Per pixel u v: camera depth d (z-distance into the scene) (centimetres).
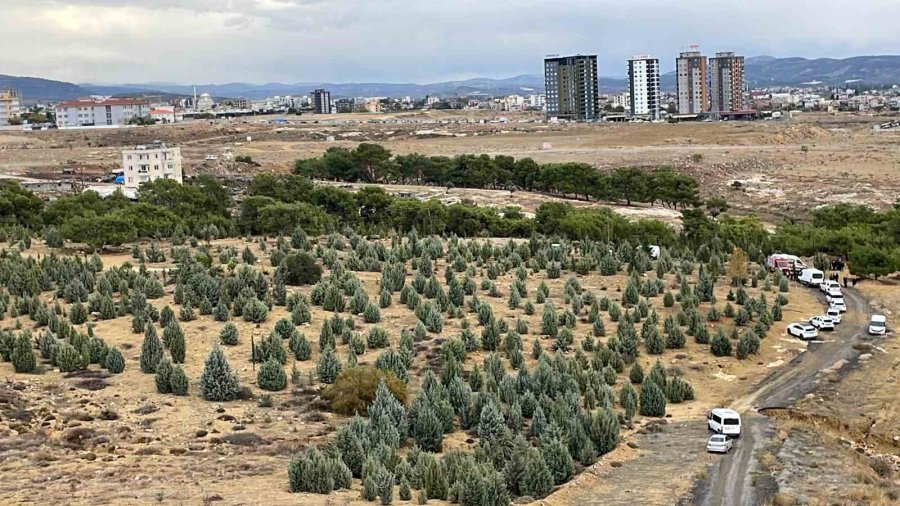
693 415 8256
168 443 6600
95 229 14725
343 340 9825
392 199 19825
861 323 11356
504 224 17712
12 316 10644
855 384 9062
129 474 5819
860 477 6562
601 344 9706
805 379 9262
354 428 6675
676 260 14650
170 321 9706
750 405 8531
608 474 6625
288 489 5669
